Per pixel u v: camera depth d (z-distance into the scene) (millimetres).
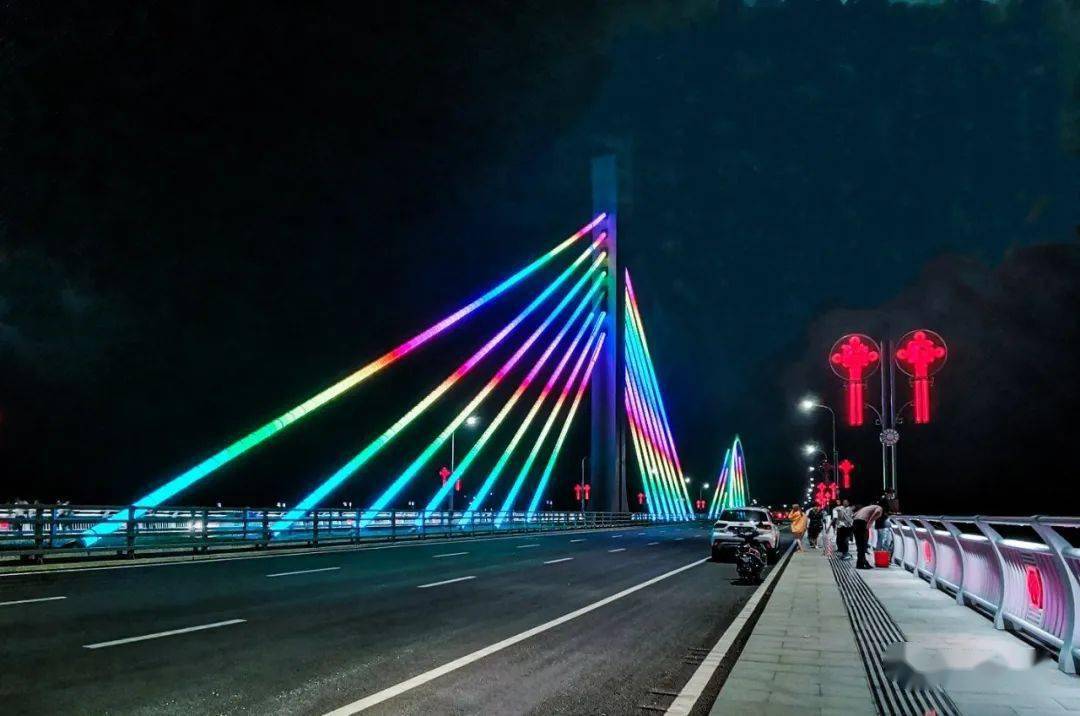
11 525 18578
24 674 7688
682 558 26609
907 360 21641
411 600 13789
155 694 7098
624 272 70750
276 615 11688
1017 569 10375
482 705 7105
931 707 6711
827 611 12672
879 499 22500
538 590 15922
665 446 94312
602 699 7430
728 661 9117
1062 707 6703
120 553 20531
